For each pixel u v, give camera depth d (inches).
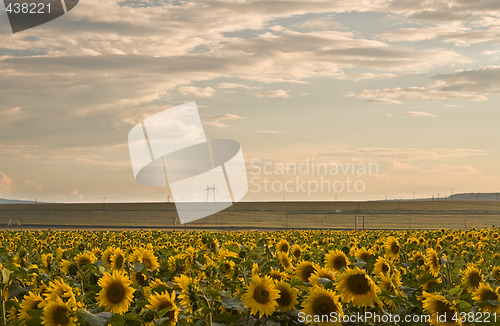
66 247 743.1
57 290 217.9
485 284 250.2
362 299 226.7
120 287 229.8
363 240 919.7
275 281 246.1
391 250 414.0
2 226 5004.9
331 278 263.0
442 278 327.9
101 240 987.3
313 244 729.0
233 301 236.1
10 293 252.5
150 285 252.2
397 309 235.1
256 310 223.3
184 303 224.1
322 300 218.8
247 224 5861.2
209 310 212.1
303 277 281.0
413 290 279.1
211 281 287.1
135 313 219.0
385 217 7101.4
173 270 354.3
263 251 398.6
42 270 355.9
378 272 294.8
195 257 363.3
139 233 1084.5
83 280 284.8
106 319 204.1
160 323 199.8
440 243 637.9
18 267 265.0
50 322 201.2
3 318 218.8
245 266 325.4
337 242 815.7
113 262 333.1
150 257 350.0
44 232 1245.7
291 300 235.8
